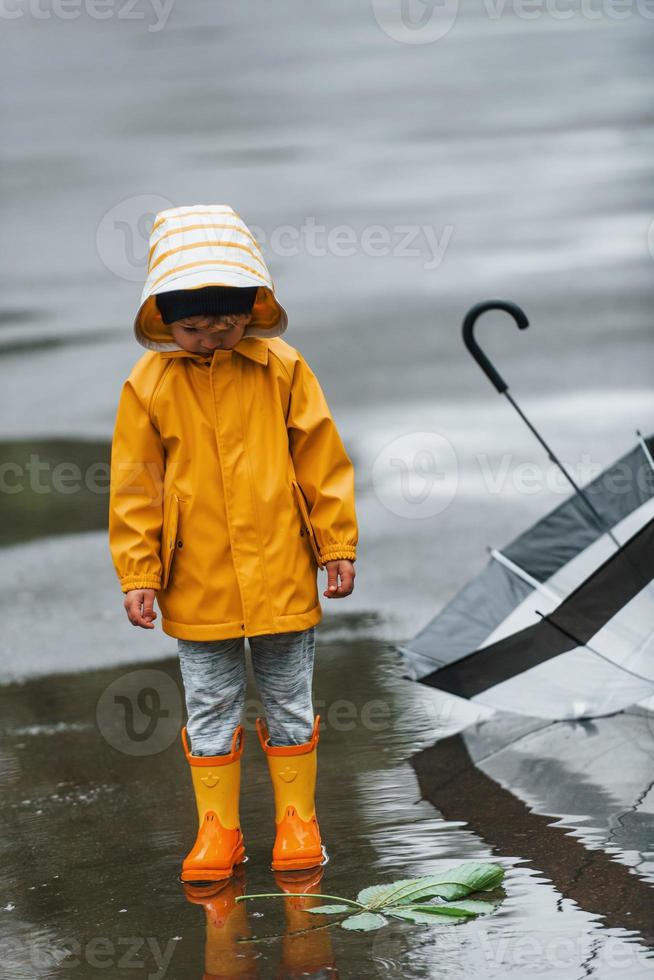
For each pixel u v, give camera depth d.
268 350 4.20
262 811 4.57
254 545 4.13
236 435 4.13
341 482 4.23
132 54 37.56
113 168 22.70
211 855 4.05
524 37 34.81
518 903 3.69
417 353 12.21
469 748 4.99
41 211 20.27
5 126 28.23
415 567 7.34
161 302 4.09
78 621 6.86
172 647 6.43
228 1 46.84
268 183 20.11
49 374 12.48
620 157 20.86
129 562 4.12
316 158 22.00
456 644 5.28
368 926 3.60
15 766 5.05
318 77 31.09
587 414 10.02
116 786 4.83
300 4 44.69
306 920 3.69
